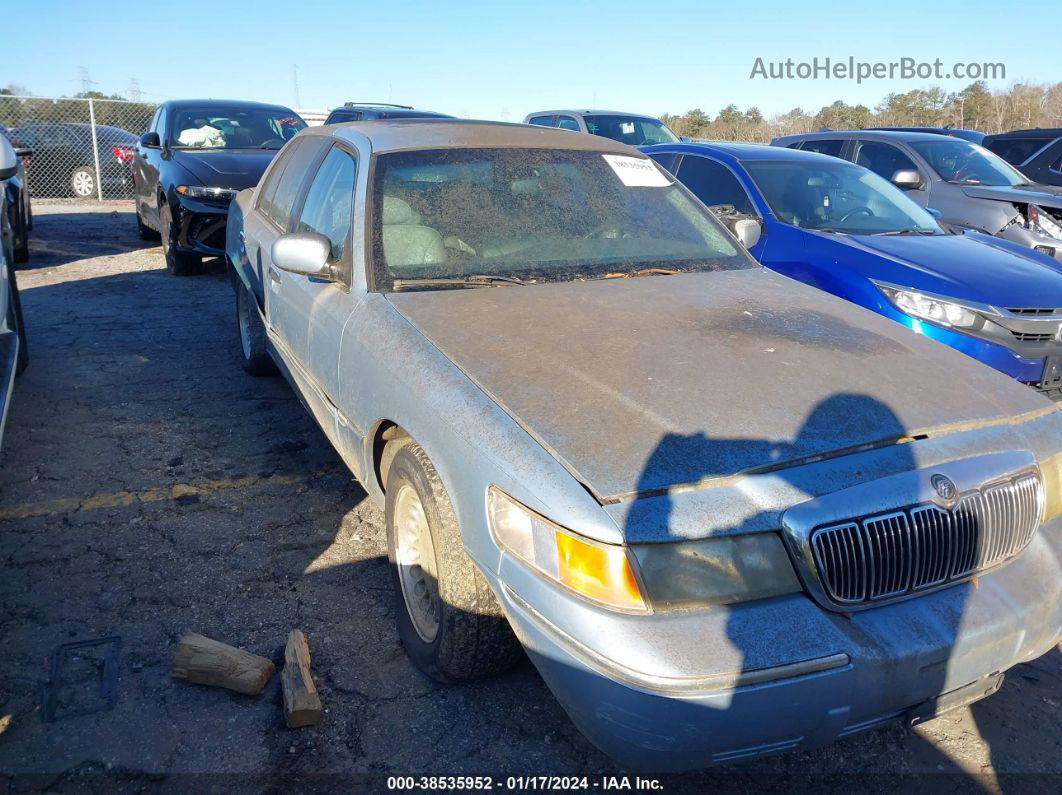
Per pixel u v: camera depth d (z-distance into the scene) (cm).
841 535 214
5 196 575
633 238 381
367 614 328
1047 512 254
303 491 429
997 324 506
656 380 253
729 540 209
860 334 305
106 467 449
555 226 370
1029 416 266
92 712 270
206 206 905
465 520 240
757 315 315
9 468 444
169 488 427
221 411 534
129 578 346
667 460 219
